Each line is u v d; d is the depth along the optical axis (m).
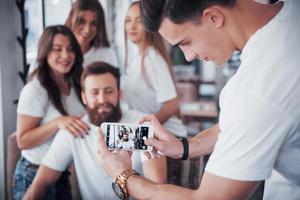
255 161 0.64
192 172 1.39
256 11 0.70
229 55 0.76
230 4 0.68
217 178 0.67
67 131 1.25
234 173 0.65
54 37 1.33
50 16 1.48
